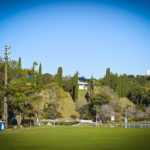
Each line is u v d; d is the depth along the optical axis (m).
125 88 153.75
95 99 106.69
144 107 125.06
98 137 39.56
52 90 85.50
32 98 66.00
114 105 109.19
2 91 58.22
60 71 138.62
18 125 63.50
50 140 34.47
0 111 61.75
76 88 133.75
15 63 71.00
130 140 34.97
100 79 190.25
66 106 125.31
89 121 99.56
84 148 26.19
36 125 73.75
